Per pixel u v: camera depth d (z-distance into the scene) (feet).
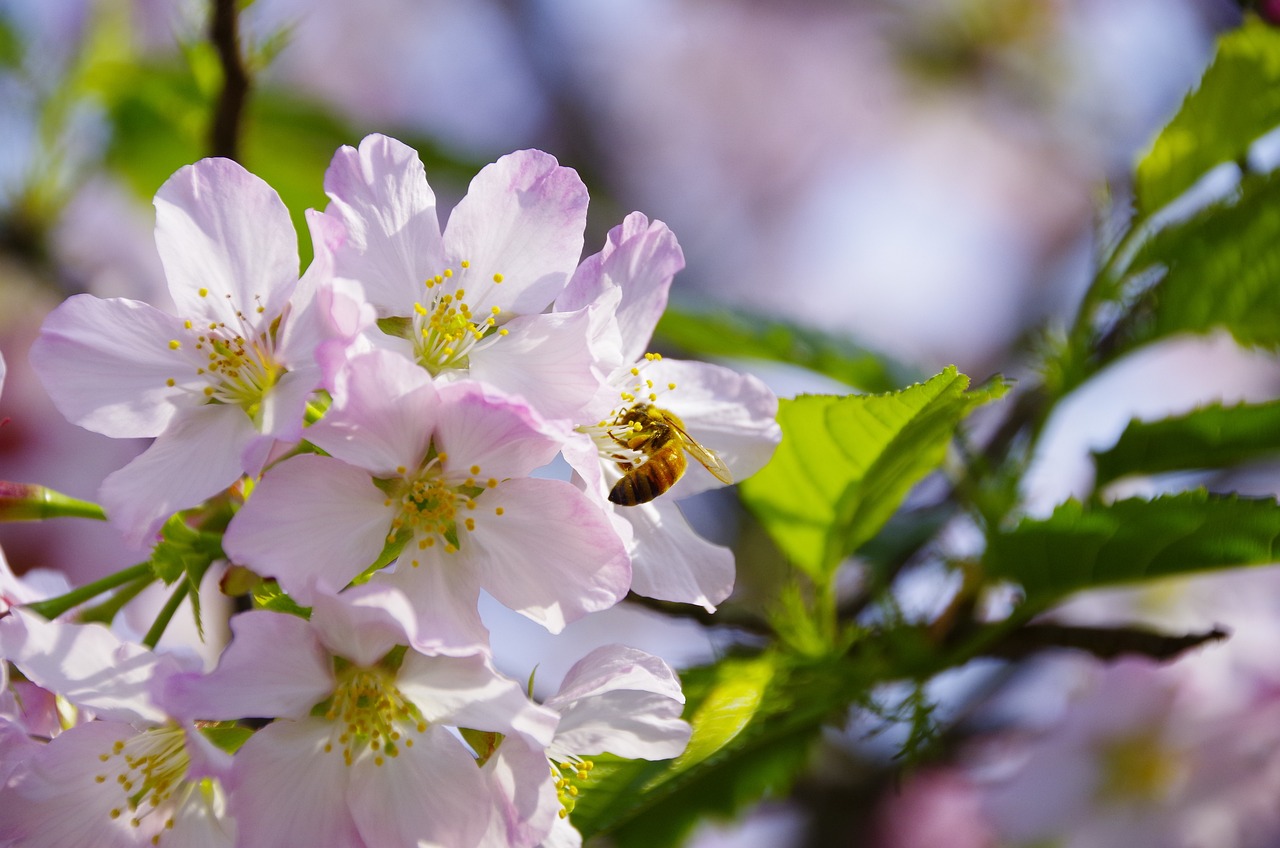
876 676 1.59
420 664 1.44
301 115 1.82
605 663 1.46
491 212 1.48
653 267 1.52
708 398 1.55
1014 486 1.62
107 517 1.44
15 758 1.44
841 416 1.53
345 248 1.46
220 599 1.66
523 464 1.44
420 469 1.44
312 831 1.43
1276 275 1.62
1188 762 1.83
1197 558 1.55
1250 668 1.84
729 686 1.54
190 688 1.40
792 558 1.63
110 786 1.45
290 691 1.43
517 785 1.44
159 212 1.47
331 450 1.42
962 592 1.61
